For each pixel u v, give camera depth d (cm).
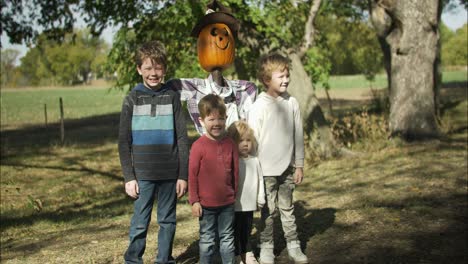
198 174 390
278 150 425
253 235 536
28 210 748
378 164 933
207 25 438
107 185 959
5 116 3088
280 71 422
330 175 870
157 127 388
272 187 430
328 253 475
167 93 396
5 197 861
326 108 2520
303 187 791
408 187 737
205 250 397
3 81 12669
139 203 392
